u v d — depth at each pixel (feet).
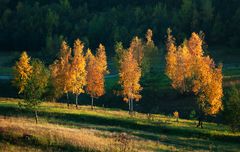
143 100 522.88
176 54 498.69
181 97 510.99
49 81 448.65
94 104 536.42
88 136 243.19
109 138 260.42
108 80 618.03
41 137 216.33
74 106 444.14
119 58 570.87
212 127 376.68
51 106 414.21
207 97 368.89
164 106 496.64
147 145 266.98
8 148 196.54
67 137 223.30
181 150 272.31
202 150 287.07
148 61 570.87
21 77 399.44
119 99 537.24
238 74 571.69
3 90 604.90
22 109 377.30
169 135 339.98
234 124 339.77
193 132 346.95
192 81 491.31
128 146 244.01
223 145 320.50
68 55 443.32
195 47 485.56
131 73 428.97
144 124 360.07
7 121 254.27
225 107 371.97
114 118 370.53
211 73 374.63
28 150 198.90
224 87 506.89
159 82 574.97
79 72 432.25
